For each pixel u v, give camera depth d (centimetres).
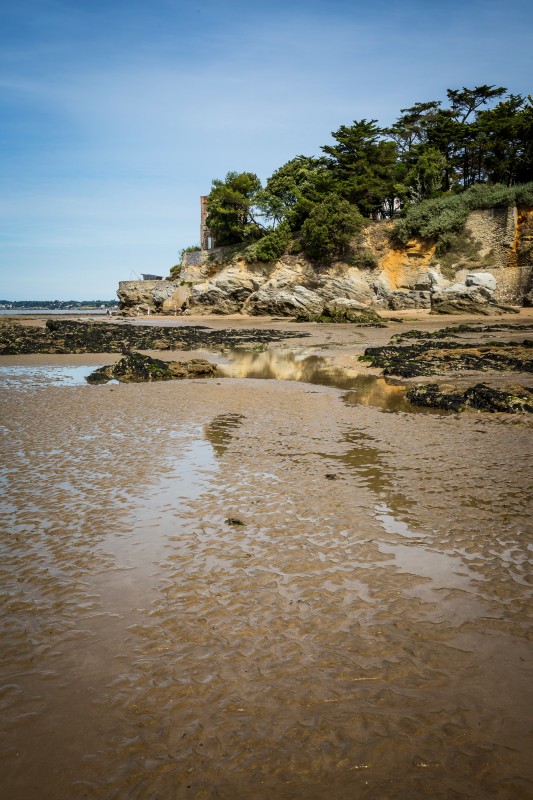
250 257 7556
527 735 374
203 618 530
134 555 671
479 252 6291
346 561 644
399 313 5841
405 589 578
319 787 337
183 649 480
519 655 465
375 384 1984
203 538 716
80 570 635
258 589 584
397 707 403
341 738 374
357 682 432
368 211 7619
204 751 366
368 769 349
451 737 373
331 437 1237
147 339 3875
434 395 1594
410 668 448
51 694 426
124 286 10644
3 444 1192
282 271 7306
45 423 1395
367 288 6688
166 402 1669
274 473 980
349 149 7500
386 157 7325
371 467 1008
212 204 8350
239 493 880
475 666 450
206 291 7894
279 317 6856
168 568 636
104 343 3653
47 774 351
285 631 505
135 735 382
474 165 7269
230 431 1302
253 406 1600
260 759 358
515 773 343
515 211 6116
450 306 5484
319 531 730
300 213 7719
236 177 8225
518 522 747
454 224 6369
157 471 999
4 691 430
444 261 6359
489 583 589
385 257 6806
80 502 849
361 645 481
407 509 801
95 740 379
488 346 2881
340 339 3809
